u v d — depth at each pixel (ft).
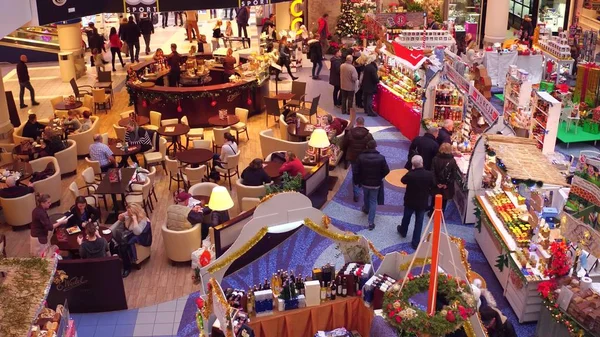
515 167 30.91
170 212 33.88
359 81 58.95
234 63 62.13
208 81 62.08
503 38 77.15
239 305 26.35
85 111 50.01
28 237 37.68
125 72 73.46
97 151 41.78
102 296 30.55
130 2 46.85
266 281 27.58
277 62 66.64
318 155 42.27
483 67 59.00
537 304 28.45
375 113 58.03
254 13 110.42
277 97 55.83
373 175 36.73
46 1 36.40
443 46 60.13
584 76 53.72
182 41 87.40
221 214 34.47
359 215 39.60
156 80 61.26
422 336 20.54
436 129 41.27
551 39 67.15
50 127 46.50
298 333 26.99
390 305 21.26
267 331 26.40
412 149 40.91
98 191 37.24
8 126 50.49
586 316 24.59
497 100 61.26
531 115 44.60
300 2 79.05
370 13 79.36
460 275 24.72
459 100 47.29
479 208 34.37
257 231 27.27
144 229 33.68
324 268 27.50
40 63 78.74
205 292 26.66
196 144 44.55
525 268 28.71
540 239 29.94
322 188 41.06
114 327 29.68
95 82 62.64
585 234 26.48
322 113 58.34
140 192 39.32
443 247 25.38
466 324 22.65
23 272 19.92
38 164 41.93
